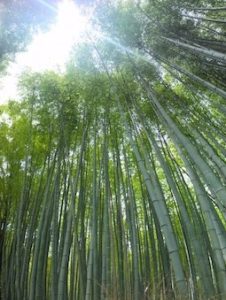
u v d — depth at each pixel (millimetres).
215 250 3383
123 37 6762
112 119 6863
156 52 6344
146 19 6637
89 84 6949
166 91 6629
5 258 6160
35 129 7266
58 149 6430
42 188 6535
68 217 5320
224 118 6441
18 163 7059
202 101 6621
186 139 4465
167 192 6773
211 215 3668
